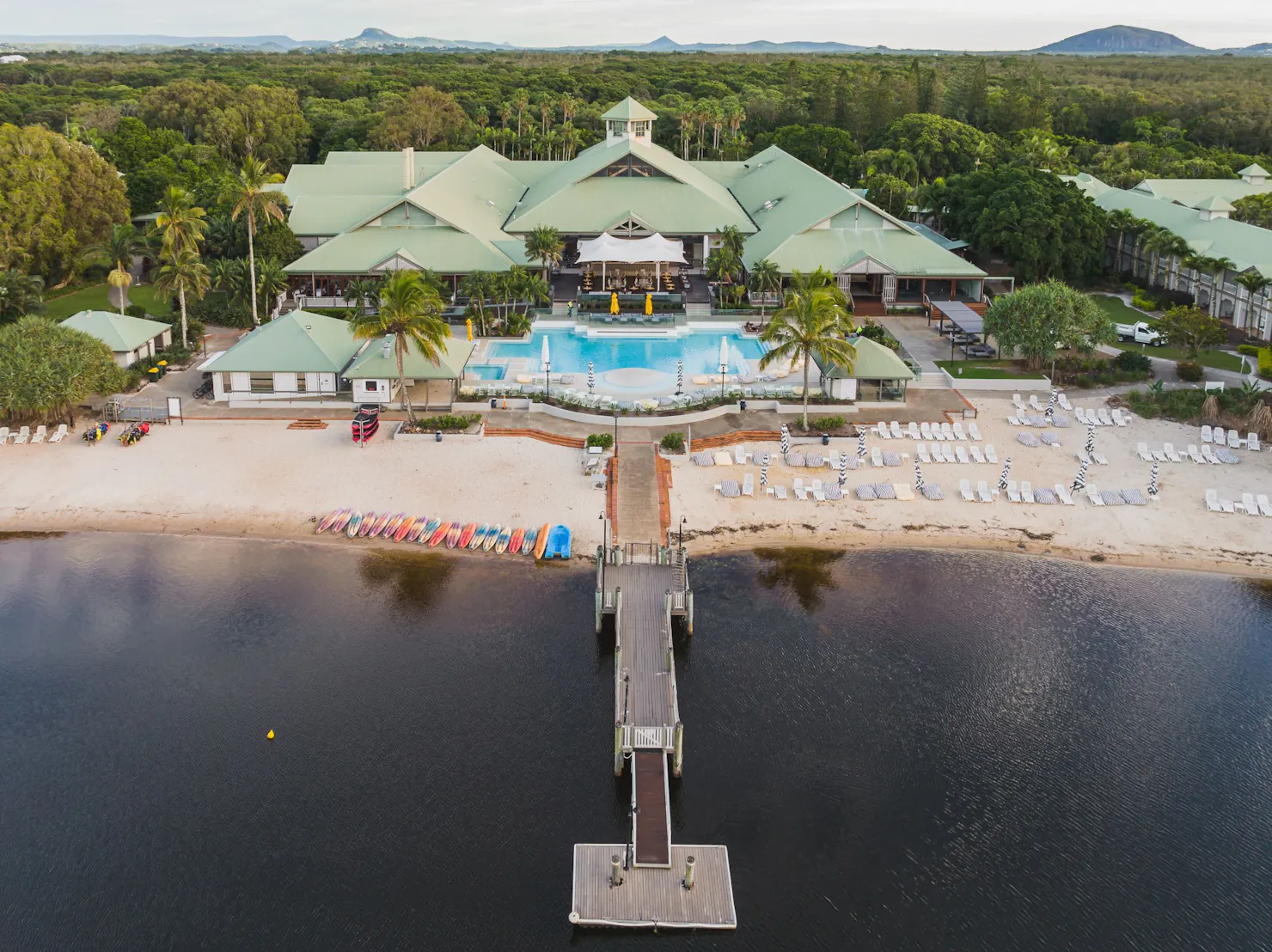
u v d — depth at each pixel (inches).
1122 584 2404.0
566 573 2404.0
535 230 4586.6
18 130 4899.1
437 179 5241.1
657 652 2030.0
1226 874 1598.2
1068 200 5014.8
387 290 3093.0
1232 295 4471.0
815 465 2933.1
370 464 2942.9
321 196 5359.3
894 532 2618.1
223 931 1470.2
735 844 1636.3
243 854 1596.9
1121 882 1582.2
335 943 1456.7
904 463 2982.3
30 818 1660.9
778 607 2277.3
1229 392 3363.7
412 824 1657.2
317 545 2527.1
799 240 4717.0
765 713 1931.6
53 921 1483.8
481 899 1531.7
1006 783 1775.3
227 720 1887.3
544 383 3540.8
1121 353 3828.7
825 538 2586.1
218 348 4045.3
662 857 1593.3
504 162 6427.2
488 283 4205.2
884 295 4758.9
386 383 3336.6
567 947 1462.8
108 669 2037.4
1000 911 1530.5
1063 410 3393.2
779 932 1488.7
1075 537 2605.8
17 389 3024.1
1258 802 1738.4
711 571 2426.2
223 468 2918.3
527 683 2000.5
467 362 3501.5
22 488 2787.9
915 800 1732.3
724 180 6328.7
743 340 4148.6
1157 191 6013.8
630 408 3284.9
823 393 3422.7
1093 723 1926.7
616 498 2728.8
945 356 3991.1
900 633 2193.7
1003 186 5147.6
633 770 1734.7
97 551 2491.4
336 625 2190.0
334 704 1932.8
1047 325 3627.0
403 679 2007.9
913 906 1534.2
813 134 7608.3
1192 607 2316.7
